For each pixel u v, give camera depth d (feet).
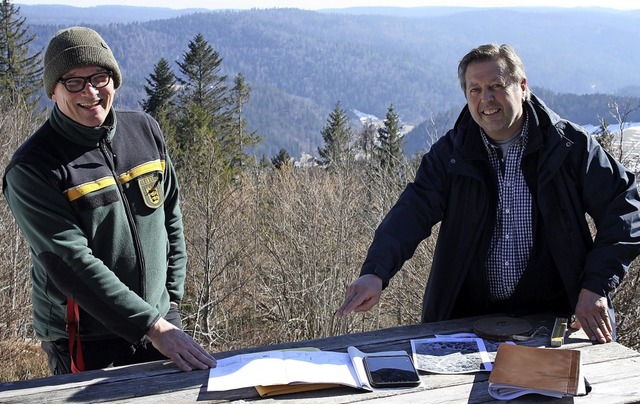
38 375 33.17
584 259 8.30
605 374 6.95
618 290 19.92
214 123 128.57
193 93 129.29
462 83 8.38
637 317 19.94
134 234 8.44
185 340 7.56
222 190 58.29
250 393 6.73
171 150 86.79
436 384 6.84
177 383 7.00
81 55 7.73
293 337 53.42
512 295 8.71
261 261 58.29
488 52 7.98
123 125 8.66
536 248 8.41
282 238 55.16
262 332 57.31
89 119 7.92
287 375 6.88
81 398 6.72
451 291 8.79
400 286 34.91
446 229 8.78
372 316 50.14
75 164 7.96
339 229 50.42
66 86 7.77
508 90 7.91
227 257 56.85
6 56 119.24
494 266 8.61
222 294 57.36
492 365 7.18
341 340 8.09
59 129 8.00
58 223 7.71
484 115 8.04
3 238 35.17
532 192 8.31
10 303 35.27
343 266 49.98
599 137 18.94
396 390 6.72
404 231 8.54
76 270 7.65
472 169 8.36
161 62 126.93
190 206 57.57
